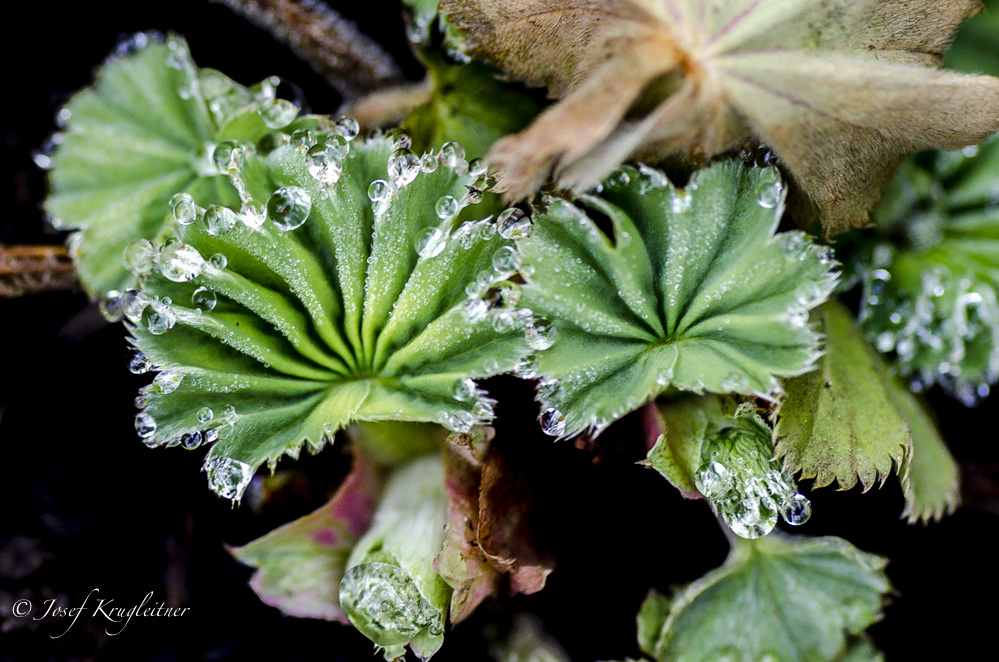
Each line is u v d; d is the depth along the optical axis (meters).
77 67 0.18
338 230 0.14
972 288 0.16
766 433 0.14
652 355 0.14
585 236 0.14
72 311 0.17
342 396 0.14
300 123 0.15
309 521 0.15
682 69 0.13
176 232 0.14
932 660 0.17
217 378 0.14
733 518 0.14
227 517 0.17
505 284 0.14
